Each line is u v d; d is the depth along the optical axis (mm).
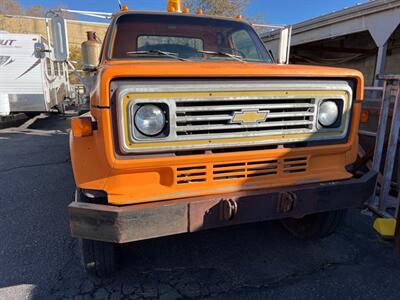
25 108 9820
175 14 3533
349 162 2621
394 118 3492
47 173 5551
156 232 2049
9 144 8000
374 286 2564
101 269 2520
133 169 2045
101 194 2119
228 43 3549
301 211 2354
